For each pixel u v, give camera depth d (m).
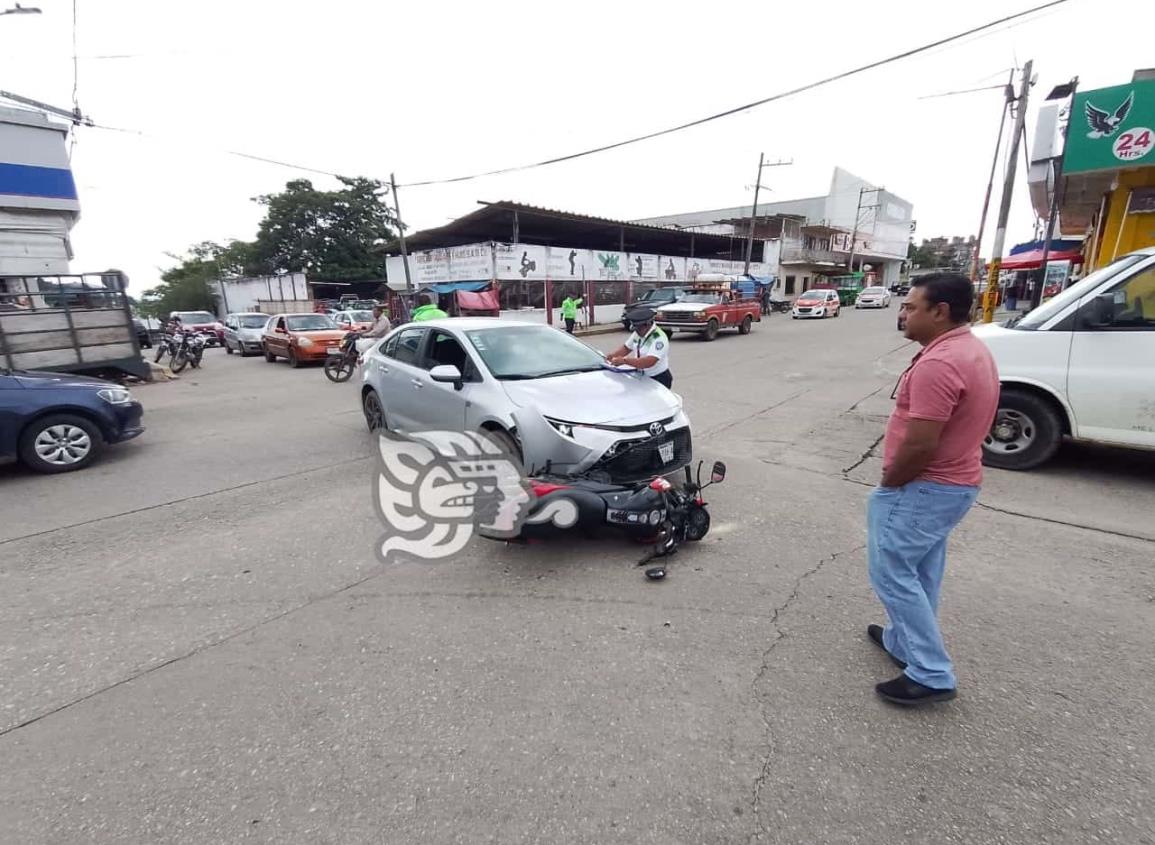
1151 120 8.14
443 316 8.87
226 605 3.21
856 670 2.57
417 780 2.03
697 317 17.80
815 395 9.09
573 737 2.21
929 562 2.40
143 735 2.27
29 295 10.73
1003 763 2.06
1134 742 2.14
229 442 6.94
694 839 1.79
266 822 1.88
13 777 2.08
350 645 2.82
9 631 3.00
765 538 3.92
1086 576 3.35
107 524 4.41
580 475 3.98
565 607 3.12
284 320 16.11
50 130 12.73
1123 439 4.74
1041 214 19.00
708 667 2.61
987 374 2.10
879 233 60.06
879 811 1.88
